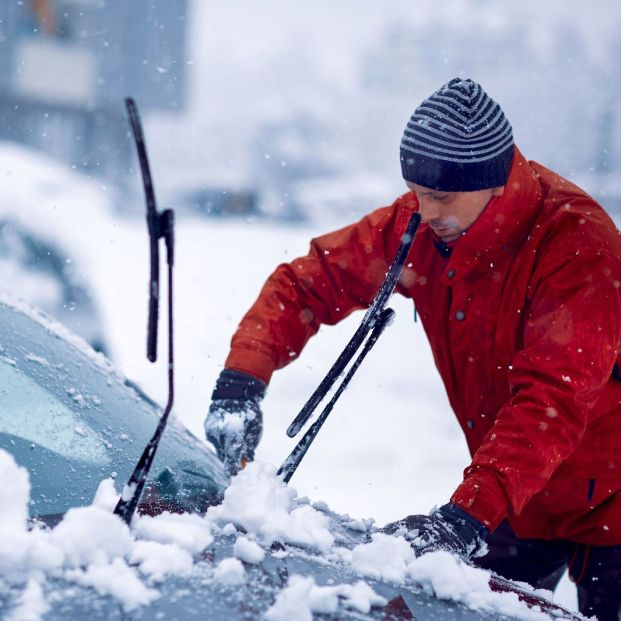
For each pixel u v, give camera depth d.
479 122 2.99
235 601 1.86
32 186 10.81
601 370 2.77
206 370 10.47
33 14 37.66
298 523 2.39
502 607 2.23
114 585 1.80
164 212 2.00
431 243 3.43
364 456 8.09
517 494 2.64
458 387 3.48
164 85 41.28
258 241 27.34
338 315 3.72
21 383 2.72
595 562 3.40
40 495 2.30
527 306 3.08
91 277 9.31
